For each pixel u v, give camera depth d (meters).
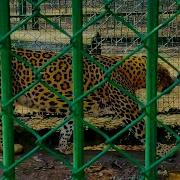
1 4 2.15
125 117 6.93
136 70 7.21
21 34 10.85
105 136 2.24
